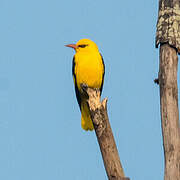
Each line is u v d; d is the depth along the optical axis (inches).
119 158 414.6
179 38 414.0
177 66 406.3
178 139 373.1
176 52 412.2
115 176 399.2
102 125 428.5
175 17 424.8
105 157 414.3
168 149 371.2
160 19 430.6
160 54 413.7
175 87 393.1
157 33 424.8
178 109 387.5
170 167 362.9
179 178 357.7
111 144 418.6
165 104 387.5
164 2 435.5
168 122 380.2
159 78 402.3
